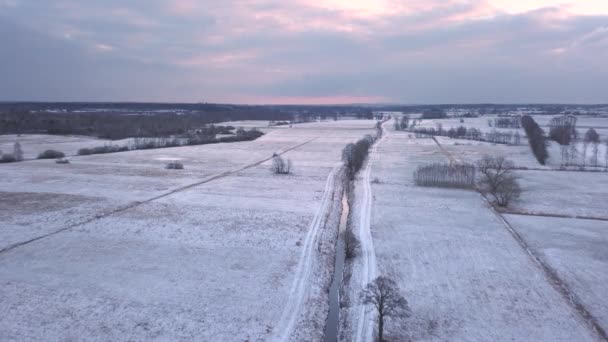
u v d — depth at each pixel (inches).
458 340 876.6
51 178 2463.1
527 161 3243.1
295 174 2728.8
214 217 1705.2
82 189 2182.6
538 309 992.9
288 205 1919.3
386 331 912.3
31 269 1179.9
